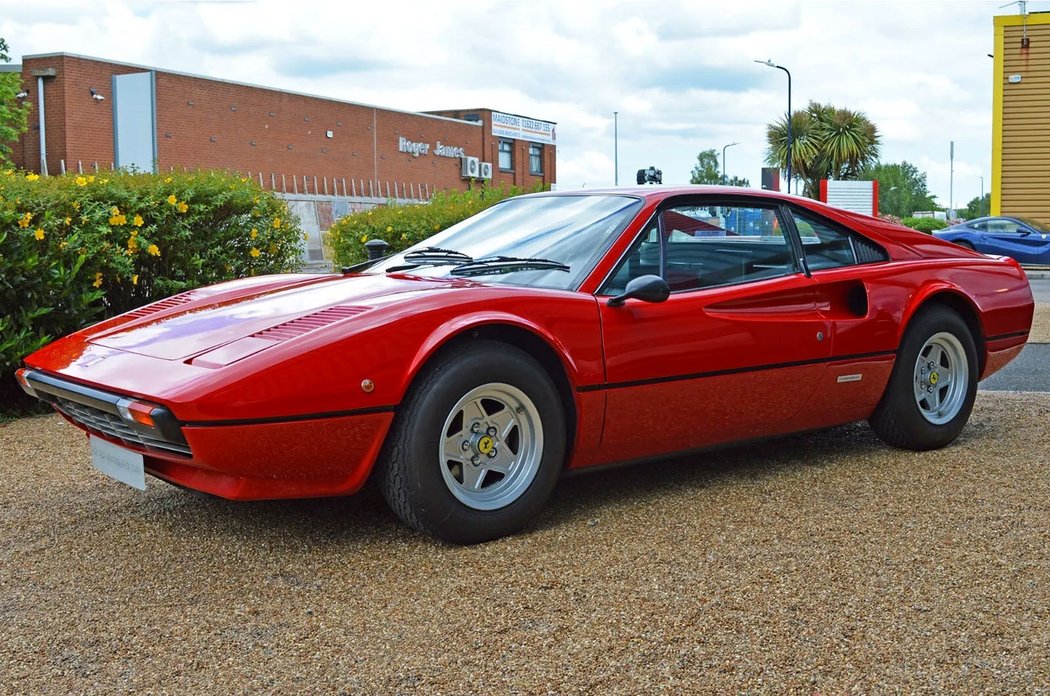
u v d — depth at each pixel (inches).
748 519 131.0
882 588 106.4
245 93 1314.0
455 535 119.0
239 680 88.0
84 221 225.1
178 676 89.0
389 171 1612.9
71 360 124.8
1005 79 826.8
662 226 138.9
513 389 120.6
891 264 162.6
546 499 125.9
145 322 132.5
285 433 107.1
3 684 88.0
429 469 115.1
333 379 108.6
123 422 113.7
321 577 111.9
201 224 263.6
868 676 86.5
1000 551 117.8
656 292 125.3
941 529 126.3
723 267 142.9
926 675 86.5
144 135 1166.3
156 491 148.9
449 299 118.0
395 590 107.6
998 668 87.7
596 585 108.0
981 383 248.2
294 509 136.9
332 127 1480.1
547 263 133.9
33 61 1095.6
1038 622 97.3
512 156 1979.6
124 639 96.8
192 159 1235.2
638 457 137.6
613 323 127.9
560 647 92.9
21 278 209.3
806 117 1638.8
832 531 125.8
